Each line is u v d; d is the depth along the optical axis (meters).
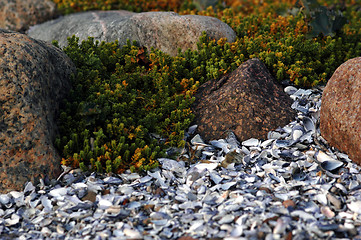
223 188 4.04
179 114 5.11
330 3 9.19
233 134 4.98
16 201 3.93
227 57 6.04
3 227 3.59
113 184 4.22
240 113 5.10
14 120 4.01
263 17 7.82
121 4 9.15
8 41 4.29
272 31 6.89
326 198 3.72
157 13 6.66
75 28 7.24
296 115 5.20
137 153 4.46
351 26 7.42
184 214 3.62
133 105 5.15
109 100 5.01
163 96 5.39
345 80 4.43
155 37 6.45
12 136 4.01
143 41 6.43
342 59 6.47
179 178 4.37
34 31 8.74
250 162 4.56
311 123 4.95
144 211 3.75
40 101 4.25
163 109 5.25
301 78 5.86
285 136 4.90
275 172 4.25
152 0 9.17
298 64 5.79
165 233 3.37
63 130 4.62
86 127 4.67
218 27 6.47
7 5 8.98
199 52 6.16
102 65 5.83
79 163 4.29
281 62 5.78
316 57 6.22
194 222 3.47
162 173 4.41
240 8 9.22
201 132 5.11
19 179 4.04
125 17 6.88
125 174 4.38
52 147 4.29
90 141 4.52
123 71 5.86
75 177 4.29
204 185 4.12
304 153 4.59
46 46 4.93
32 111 4.10
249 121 5.04
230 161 4.56
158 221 3.53
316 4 6.76
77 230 3.50
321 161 4.37
